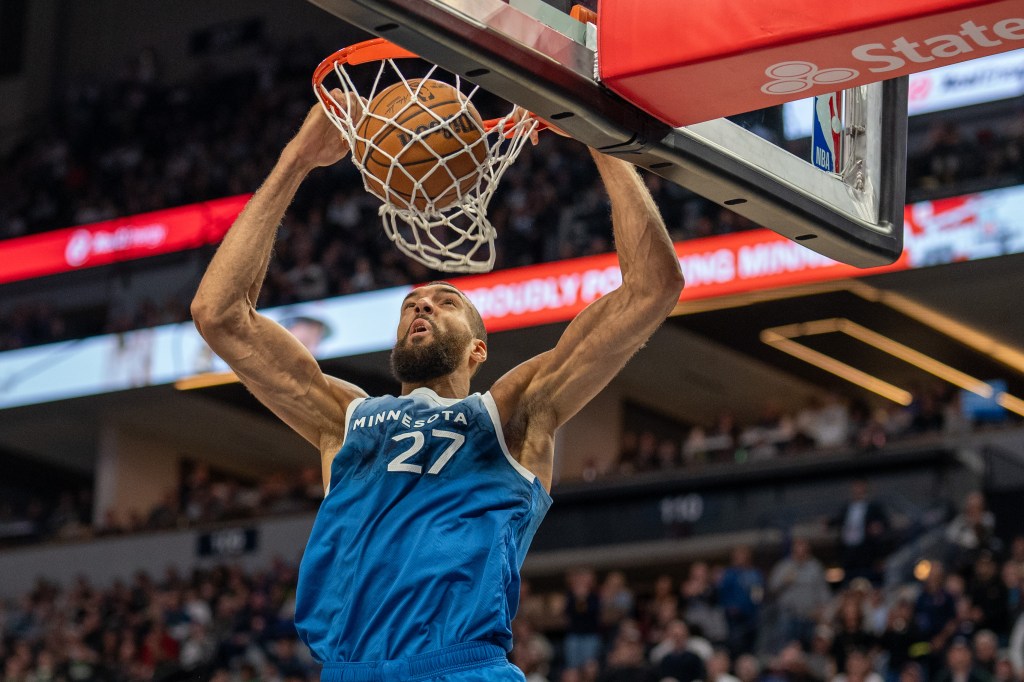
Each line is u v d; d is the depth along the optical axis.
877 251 3.59
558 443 18.75
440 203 3.38
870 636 11.31
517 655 12.76
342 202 19.50
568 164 18.22
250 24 24.03
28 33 25.16
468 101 3.35
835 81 2.96
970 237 15.63
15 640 17.52
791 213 3.38
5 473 23.94
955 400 16.80
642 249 3.31
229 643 14.59
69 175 22.62
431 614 3.07
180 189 21.38
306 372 3.56
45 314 21.50
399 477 3.24
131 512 20.61
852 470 15.01
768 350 19.20
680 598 15.98
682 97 3.00
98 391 20.70
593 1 3.07
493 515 3.19
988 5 2.64
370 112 3.36
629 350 3.35
